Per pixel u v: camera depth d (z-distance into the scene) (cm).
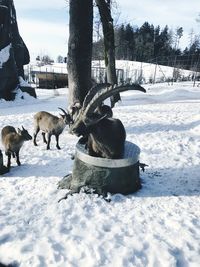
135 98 2295
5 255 466
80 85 1210
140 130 1180
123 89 537
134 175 641
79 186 632
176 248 470
